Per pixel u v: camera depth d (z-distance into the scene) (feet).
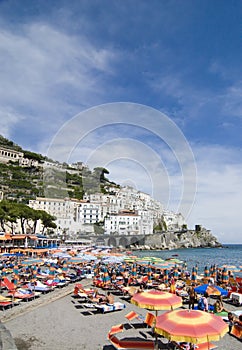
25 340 39.14
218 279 95.76
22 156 542.57
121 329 38.14
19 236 168.86
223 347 39.81
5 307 52.54
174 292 66.90
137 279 82.23
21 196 386.93
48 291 67.56
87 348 37.09
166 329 27.66
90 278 88.79
